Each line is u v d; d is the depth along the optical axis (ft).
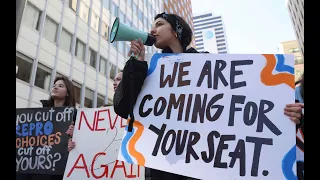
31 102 45.98
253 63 5.54
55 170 8.29
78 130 8.59
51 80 51.39
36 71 48.19
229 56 5.70
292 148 4.86
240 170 4.86
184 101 5.57
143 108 5.68
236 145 5.04
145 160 5.27
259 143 4.98
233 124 5.19
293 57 5.40
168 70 5.85
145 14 102.47
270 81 5.35
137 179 7.97
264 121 5.11
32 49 47.91
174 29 6.32
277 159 4.84
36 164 8.38
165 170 5.11
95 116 8.70
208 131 5.24
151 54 6.03
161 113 5.58
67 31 57.93
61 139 8.52
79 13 62.28
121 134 8.38
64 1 57.77
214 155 5.04
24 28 46.55
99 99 65.87
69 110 8.71
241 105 5.30
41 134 8.59
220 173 4.91
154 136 5.44
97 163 8.21
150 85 5.81
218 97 5.45
